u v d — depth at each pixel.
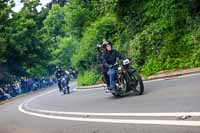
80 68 29.91
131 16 23.38
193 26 18.20
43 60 54.66
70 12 33.50
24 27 49.56
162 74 16.47
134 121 7.73
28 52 51.00
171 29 19.38
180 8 19.34
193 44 17.36
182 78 13.72
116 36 25.09
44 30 55.38
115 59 12.98
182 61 17.05
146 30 20.81
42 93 31.64
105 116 9.40
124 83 12.43
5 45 44.16
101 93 16.89
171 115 7.35
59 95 23.66
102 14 30.16
